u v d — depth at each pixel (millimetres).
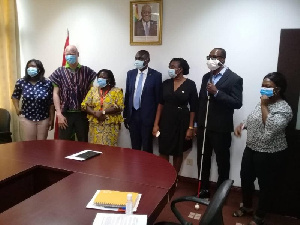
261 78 3043
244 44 3062
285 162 2602
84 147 2432
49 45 4023
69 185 1692
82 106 3141
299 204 2777
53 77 3312
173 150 3145
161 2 3305
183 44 3320
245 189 2658
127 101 3334
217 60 2688
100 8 3652
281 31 2814
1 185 1766
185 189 3318
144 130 3225
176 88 3084
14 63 4117
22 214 1364
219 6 3105
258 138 2396
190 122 3111
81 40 3826
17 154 2211
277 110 2291
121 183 1735
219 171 2932
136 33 3496
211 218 1168
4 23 4027
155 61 3482
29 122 3320
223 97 2650
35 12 4020
